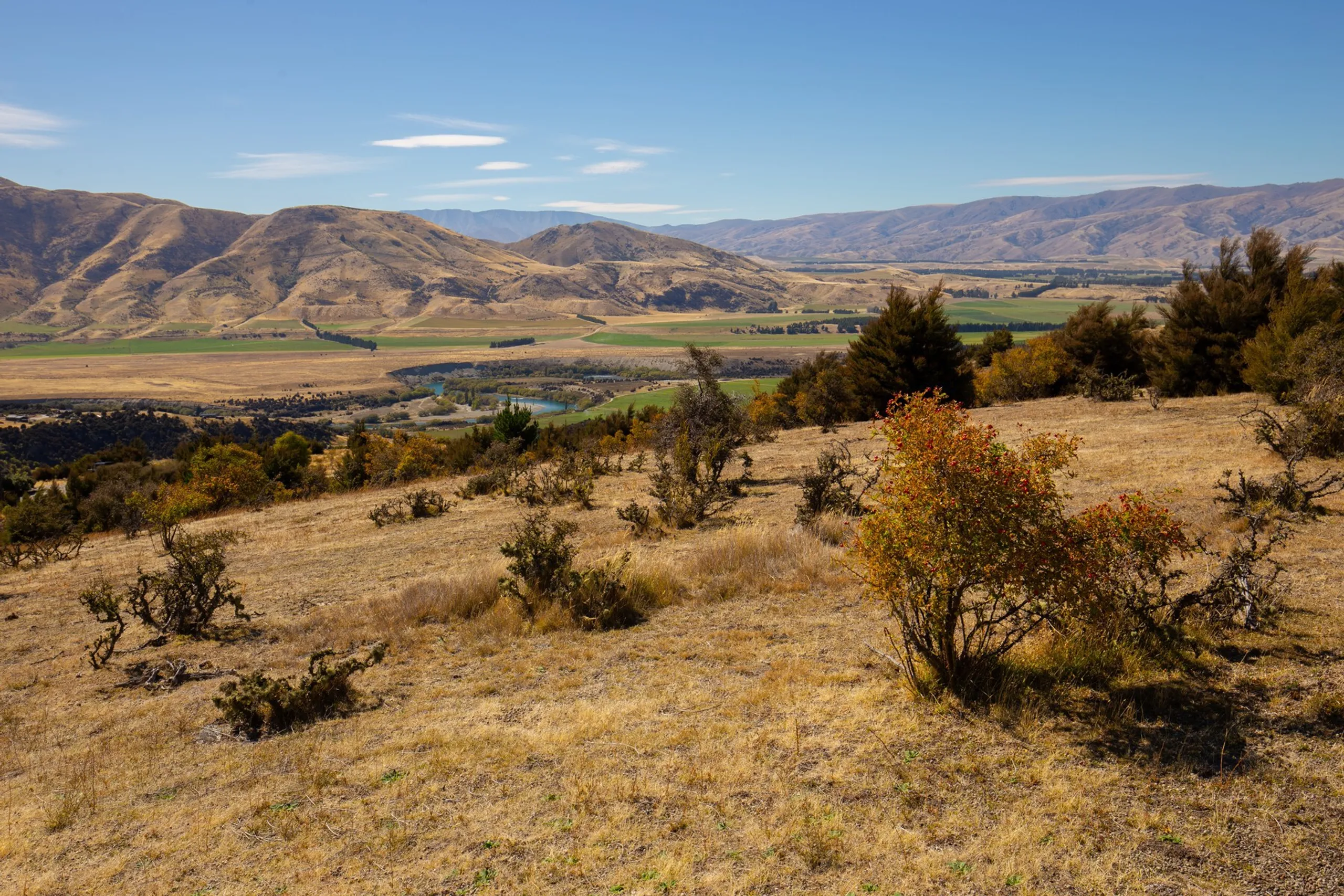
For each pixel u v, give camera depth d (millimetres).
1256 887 3947
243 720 7906
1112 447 18062
